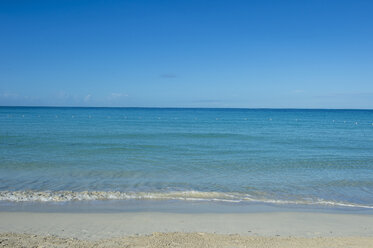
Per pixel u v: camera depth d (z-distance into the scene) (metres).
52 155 23.94
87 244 7.71
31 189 14.42
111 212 11.39
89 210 11.62
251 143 34.75
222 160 23.28
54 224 9.72
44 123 64.75
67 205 12.23
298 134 47.88
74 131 45.84
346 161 23.50
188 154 25.94
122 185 15.55
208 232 9.31
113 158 23.31
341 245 7.94
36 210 11.48
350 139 40.50
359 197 14.22
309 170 20.00
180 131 50.28
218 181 16.75
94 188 14.86
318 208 12.56
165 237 8.44
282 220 10.73
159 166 20.66
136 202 12.84
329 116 152.88
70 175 17.52
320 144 34.53
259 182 16.66
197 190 14.92
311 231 9.66
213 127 63.19
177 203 12.83
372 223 10.58
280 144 34.12
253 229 9.74
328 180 17.27
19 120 76.06
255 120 100.31
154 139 37.34
